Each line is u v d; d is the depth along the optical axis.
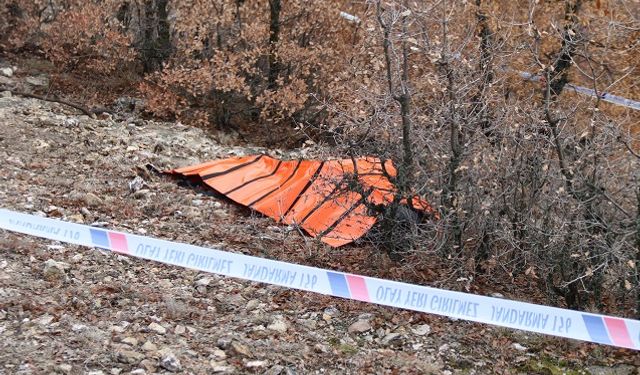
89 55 12.56
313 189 7.33
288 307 5.95
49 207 7.46
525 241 6.16
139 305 5.73
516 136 6.39
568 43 7.48
